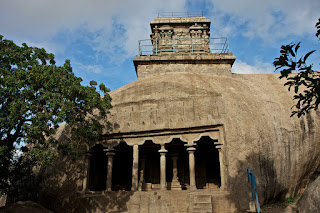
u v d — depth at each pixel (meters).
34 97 13.70
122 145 20.03
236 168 15.40
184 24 29.03
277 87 20.33
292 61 5.95
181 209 15.63
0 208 14.02
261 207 14.83
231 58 23.80
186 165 21.48
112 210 16.52
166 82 19.66
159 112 18.47
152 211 15.96
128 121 18.70
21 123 13.72
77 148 15.09
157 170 21.83
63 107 13.38
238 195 14.79
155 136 18.06
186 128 17.55
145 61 24.25
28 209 14.23
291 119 16.97
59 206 17.53
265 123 16.47
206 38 28.33
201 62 24.17
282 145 16.12
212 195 15.20
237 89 19.08
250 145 15.74
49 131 13.69
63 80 13.94
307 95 6.55
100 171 23.16
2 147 12.38
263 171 15.35
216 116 17.23
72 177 18.28
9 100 13.43
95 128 15.41
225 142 16.44
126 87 20.89
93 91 15.19
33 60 14.45
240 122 16.53
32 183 15.19
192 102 18.28
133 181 17.41
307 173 16.73
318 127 16.73
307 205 11.10
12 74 13.43
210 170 21.52
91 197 17.22
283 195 16.19
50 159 13.21
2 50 13.80
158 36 28.62
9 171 13.88
